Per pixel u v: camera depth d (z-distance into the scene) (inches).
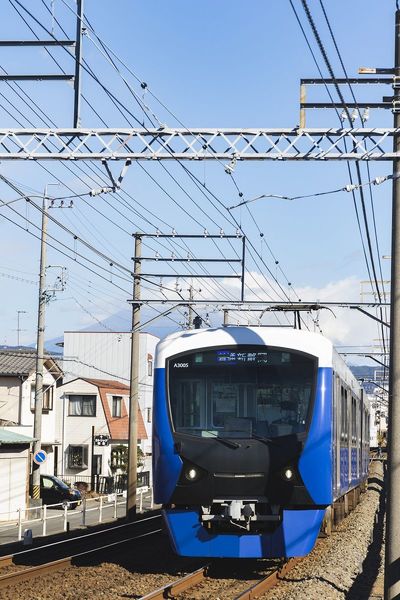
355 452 1042.7
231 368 626.8
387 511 485.1
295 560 695.7
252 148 539.8
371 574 658.8
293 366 625.6
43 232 1358.3
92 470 2012.8
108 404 2341.3
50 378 2103.8
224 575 634.8
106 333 2780.5
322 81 538.3
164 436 619.8
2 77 527.5
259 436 612.4
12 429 1797.5
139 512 1424.7
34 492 1485.0
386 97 527.8
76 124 536.4
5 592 568.1
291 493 605.6
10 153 539.2
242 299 1119.6
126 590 568.1
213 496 606.5
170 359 633.6
